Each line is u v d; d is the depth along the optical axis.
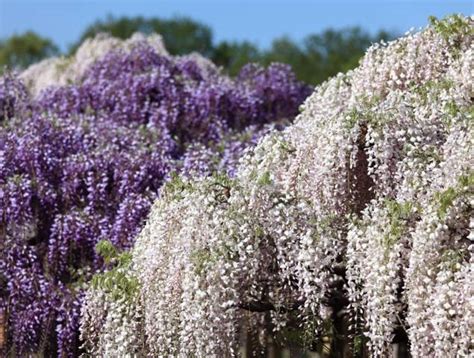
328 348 9.25
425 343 6.90
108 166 12.03
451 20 9.30
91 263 11.42
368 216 7.75
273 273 8.47
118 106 14.65
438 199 7.08
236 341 8.25
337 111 9.09
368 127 8.13
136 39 19.53
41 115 13.04
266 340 10.27
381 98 9.44
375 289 7.31
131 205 11.38
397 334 8.07
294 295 8.74
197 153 12.37
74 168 12.02
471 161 7.41
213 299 7.95
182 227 8.55
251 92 16.11
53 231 11.39
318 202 8.34
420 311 6.96
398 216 7.40
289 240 8.23
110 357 8.81
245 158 9.48
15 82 15.34
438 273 6.82
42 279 10.93
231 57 44.03
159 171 12.12
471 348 6.57
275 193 8.34
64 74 19.08
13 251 11.20
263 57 41.91
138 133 13.18
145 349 8.77
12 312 10.83
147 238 9.23
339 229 8.23
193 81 15.39
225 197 8.47
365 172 8.33
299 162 8.70
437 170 7.64
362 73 9.67
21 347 10.73
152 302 8.57
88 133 12.93
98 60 16.86
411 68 9.30
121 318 8.82
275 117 17.19
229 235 8.12
